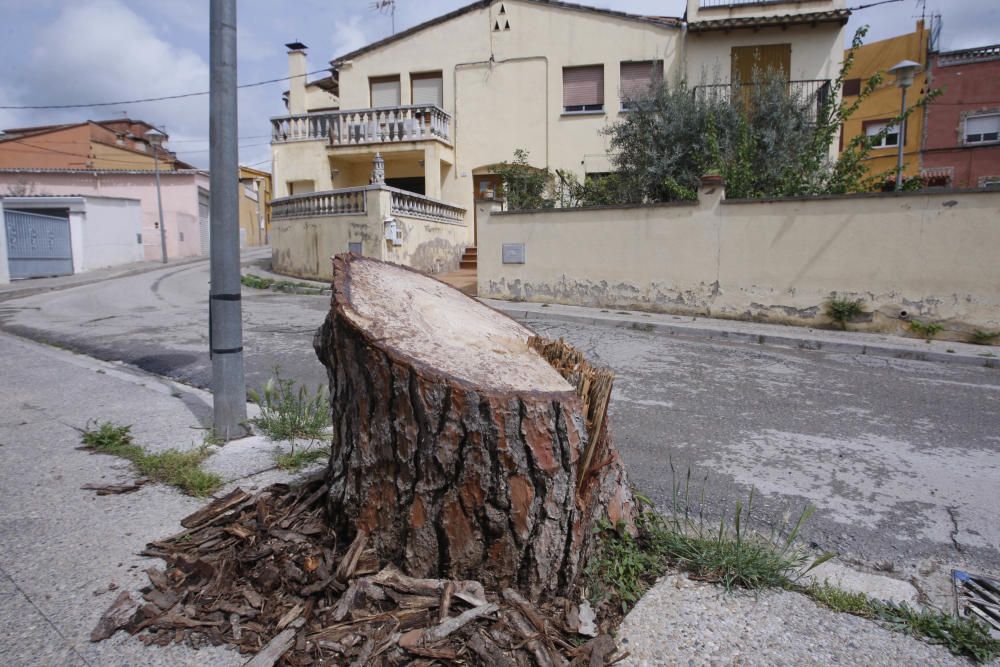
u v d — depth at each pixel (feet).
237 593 7.75
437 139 58.80
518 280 41.50
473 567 7.70
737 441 16.35
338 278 9.59
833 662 7.41
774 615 8.32
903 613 8.49
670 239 36.88
